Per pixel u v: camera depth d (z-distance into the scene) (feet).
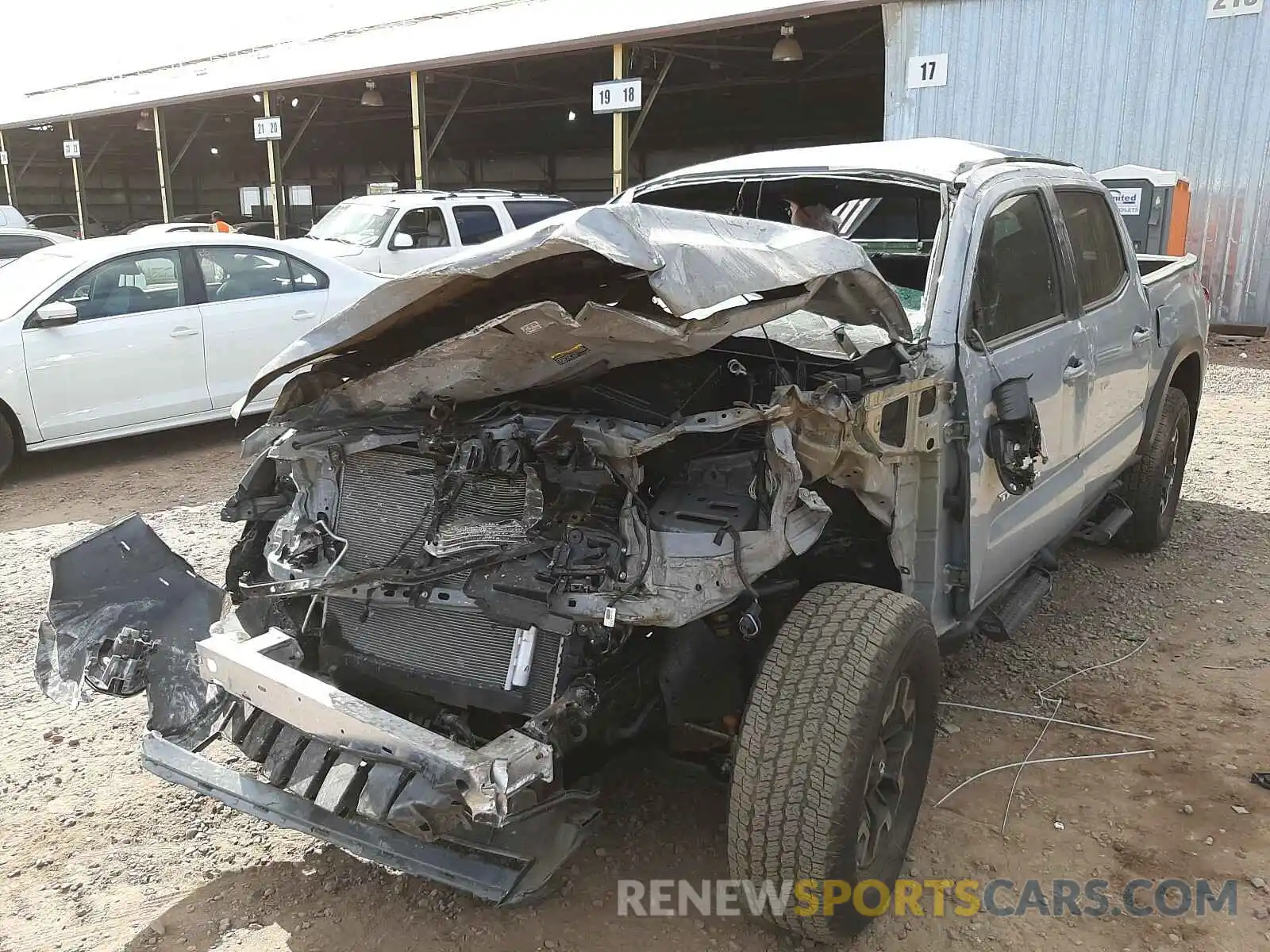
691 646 8.76
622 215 7.64
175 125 94.32
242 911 9.23
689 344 7.95
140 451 26.20
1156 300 16.07
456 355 8.52
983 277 11.21
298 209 93.91
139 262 24.32
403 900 9.36
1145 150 39.96
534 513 8.66
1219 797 10.72
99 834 10.39
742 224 9.05
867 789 8.13
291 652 9.30
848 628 8.32
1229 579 16.61
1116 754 11.56
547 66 65.87
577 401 9.62
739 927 8.96
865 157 12.80
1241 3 36.91
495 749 7.39
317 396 10.12
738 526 8.44
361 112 89.76
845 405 8.73
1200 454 24.03
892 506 9.66
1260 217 38.32
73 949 8.77
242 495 10.53
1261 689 13.00
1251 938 8.75
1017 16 41.29
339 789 7.80
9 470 23.91
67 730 12.42
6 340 22.16
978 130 43.16
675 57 64.59
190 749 9.27
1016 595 12.38
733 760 8.42
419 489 9.49
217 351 25.31
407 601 9.14
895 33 44.27
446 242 42.16
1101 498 15.46
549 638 8.52
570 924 9.02
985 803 10.71
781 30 51.21
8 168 99.55
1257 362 34.96
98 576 10.37
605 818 10.49
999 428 10.70
